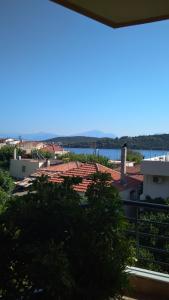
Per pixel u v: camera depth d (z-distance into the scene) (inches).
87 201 97.2
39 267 80.7
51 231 91.7
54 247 84.0
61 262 81.4
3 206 95.2
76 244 89.0
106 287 90.0
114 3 122.0
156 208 136.3
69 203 92.1
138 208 143.5
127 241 98.3
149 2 120.2
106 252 91.3
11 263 89.0
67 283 80.5
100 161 1857.8
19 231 90.7
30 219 90.8
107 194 98.3
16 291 86.7
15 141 2849.4
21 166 1868.8
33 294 86.1
